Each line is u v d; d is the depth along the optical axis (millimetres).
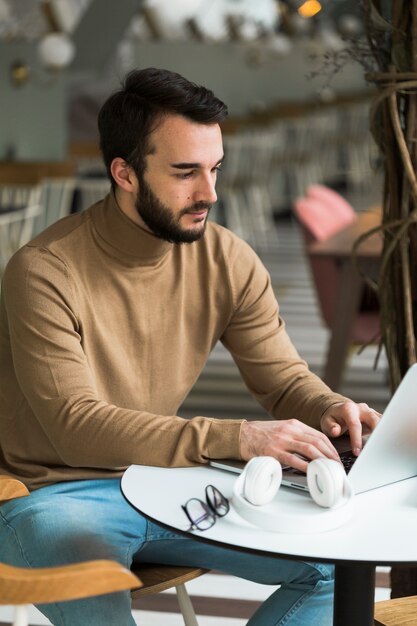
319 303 4598
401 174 2330
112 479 2123
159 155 2006
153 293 2176
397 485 1852
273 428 1897
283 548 1565
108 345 2129
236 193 9258
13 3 8453
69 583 1408
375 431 1725
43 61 7969
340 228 5043
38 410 2021
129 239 2109
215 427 1925
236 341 2328
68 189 7703
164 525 1646
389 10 2311
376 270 4477
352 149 12633
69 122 10031
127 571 1442
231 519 1678
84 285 2104
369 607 1784
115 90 2107
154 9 10586
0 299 2205
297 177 11039
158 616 2916
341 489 1689
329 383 4520
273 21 11906
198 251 2252
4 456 2178
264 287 2328
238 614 2947
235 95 11141
